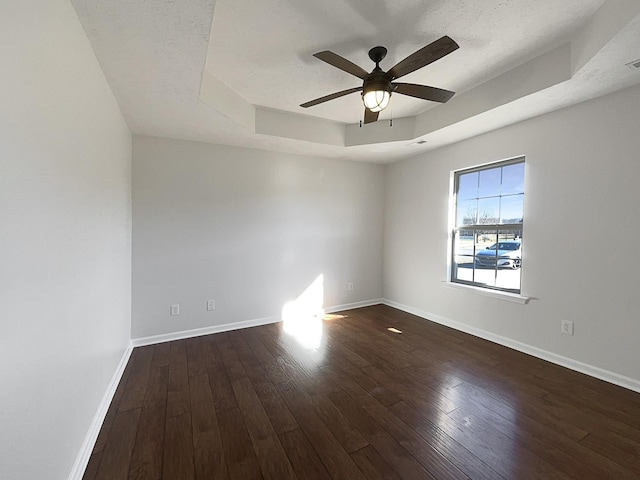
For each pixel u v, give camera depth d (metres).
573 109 2.50
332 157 4.20
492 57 2.27
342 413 1.99
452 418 1.93
